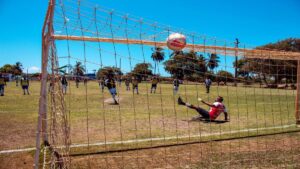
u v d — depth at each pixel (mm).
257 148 5883
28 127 8055
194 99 17719
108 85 14578
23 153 5289
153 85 21734
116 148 5762
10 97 18781
